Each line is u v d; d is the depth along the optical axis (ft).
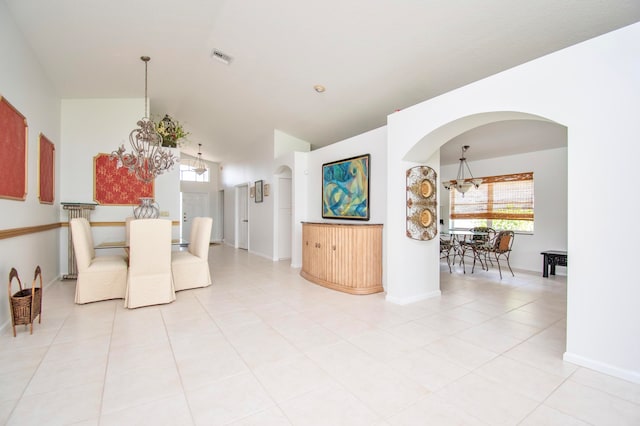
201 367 6.82
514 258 18.89
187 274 13.48
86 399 5.64
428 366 6.91
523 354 7.50
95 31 10.71
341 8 9.68
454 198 21.91
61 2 9.04
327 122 18.61
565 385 6.14
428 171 11.96
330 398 5.72
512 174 18.70
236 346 7.89
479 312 10.65
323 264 14.26
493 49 10.07
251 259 22.22
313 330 8.98
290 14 10.34
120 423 5.00
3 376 6.38
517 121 14.07
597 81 6.53
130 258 10.82
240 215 29.45
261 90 16.03
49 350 7.58
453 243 19.85
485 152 18.52
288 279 15.67
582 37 8.95
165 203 18.57
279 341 8.20
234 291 13.29
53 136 14.35
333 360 7.18
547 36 9.14
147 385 6.10
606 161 6.45
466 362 7.11
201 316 10.11
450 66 11.27
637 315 6.16
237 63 13.78
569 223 6.97
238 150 28.09
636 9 7.72
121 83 15.19
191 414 5.24
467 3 8.55
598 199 6.57
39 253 12.23
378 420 5.11
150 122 13.96
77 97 16.01
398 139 11.34
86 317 9.94
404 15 9.43
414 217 11.59
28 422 5.00
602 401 5.62
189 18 10.67
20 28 9.93
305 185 19.48
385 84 13.28
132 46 12.04
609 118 6.39
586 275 6.77
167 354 7.42
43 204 12.72
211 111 19.88
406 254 11.60
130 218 15.71
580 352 6.91
